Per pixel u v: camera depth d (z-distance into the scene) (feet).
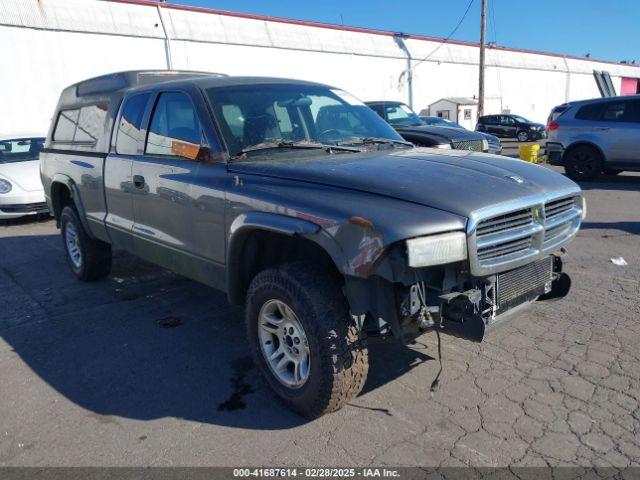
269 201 10.73
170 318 16.63
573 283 18.26
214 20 74.23
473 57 117.39
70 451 10.23
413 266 8.85
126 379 12.96
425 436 10.24
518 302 11.01
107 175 16.34
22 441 10.62
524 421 10.59
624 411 10.79
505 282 10.57
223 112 12.86
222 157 12.26
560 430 10.26
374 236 8.99
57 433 10.84
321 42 86.99
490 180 10.73
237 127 12.73
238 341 14.88
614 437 10.00
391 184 10.05
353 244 9.24
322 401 10.28
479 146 34.86
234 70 75.92
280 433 10.54
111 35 63.57
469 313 9.42
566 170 42.09
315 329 10.00
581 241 23.79
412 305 9.43
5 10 55.83
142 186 14.65
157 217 14.35
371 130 15.01
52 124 21.01
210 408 11.57
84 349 14.66
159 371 13.30
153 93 14.85
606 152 39.60
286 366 11.39
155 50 67.46
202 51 72.18
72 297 18.88
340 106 15.21
